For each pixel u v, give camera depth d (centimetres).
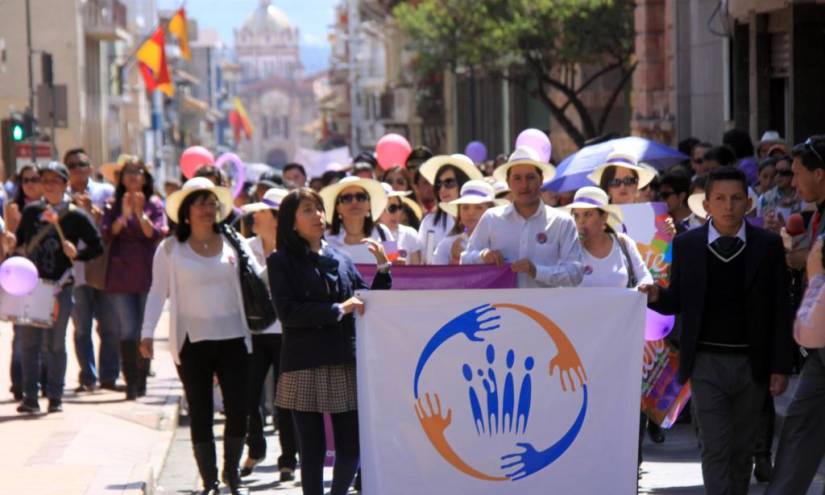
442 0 8794
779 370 2067
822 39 5281
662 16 7338
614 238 2442
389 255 2681
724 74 6306
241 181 4762
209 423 2528
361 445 2073
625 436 2095
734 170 2066
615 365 2089
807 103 5294
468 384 2067
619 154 2862
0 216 3644
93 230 3428
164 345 5169
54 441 3003
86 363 3856
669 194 3191
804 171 2259
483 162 5612
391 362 2064
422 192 3603
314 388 2145
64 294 3400
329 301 2162
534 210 2372
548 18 8419
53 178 3400
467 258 2377
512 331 2072
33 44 13225
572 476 2089
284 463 2744
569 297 2077
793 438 2086
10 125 6756
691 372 2095
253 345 2814
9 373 4019
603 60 8700
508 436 2075
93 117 14488
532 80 11288
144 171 3766
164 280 2519
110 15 15088
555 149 10612
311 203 2161
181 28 11988
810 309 2020
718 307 2075
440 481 2069
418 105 15738
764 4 5509
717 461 2081
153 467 2780
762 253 2062
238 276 2506
